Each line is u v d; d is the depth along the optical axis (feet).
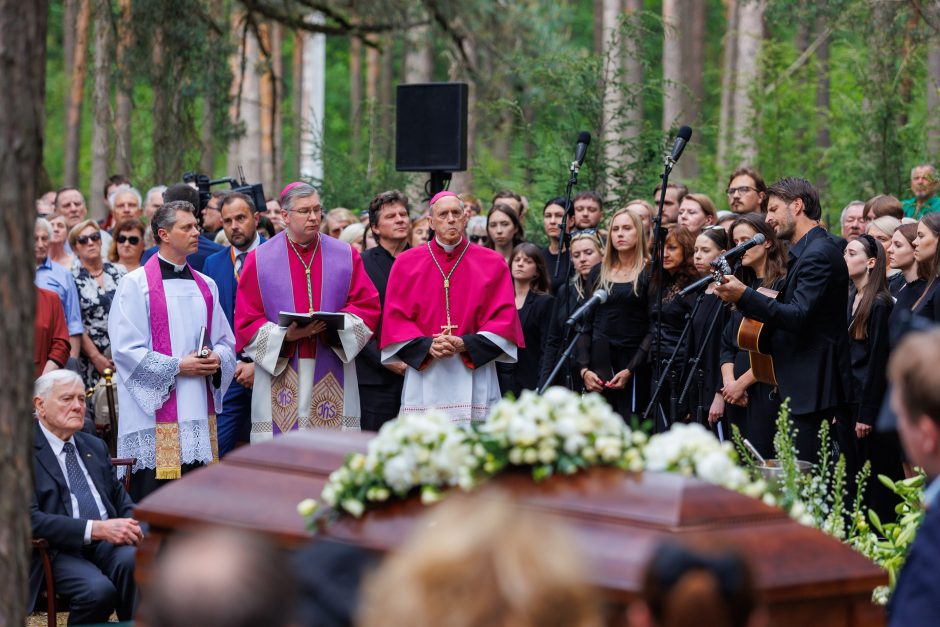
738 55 90.68
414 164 43.45
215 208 43.88
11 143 13.79
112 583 25.88
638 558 13.05
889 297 30.30
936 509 11.39
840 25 67.97
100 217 98.94
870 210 38.68
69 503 26.61
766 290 28.66
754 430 29.76
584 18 164.14
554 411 14.90
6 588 13.74
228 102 76.48
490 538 7.00
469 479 14.69
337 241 32.81
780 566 13.30
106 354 38.24
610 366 33.86
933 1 61.21
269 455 17.39
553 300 36.19
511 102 66.28
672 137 57.00
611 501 13.94
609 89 62.69
